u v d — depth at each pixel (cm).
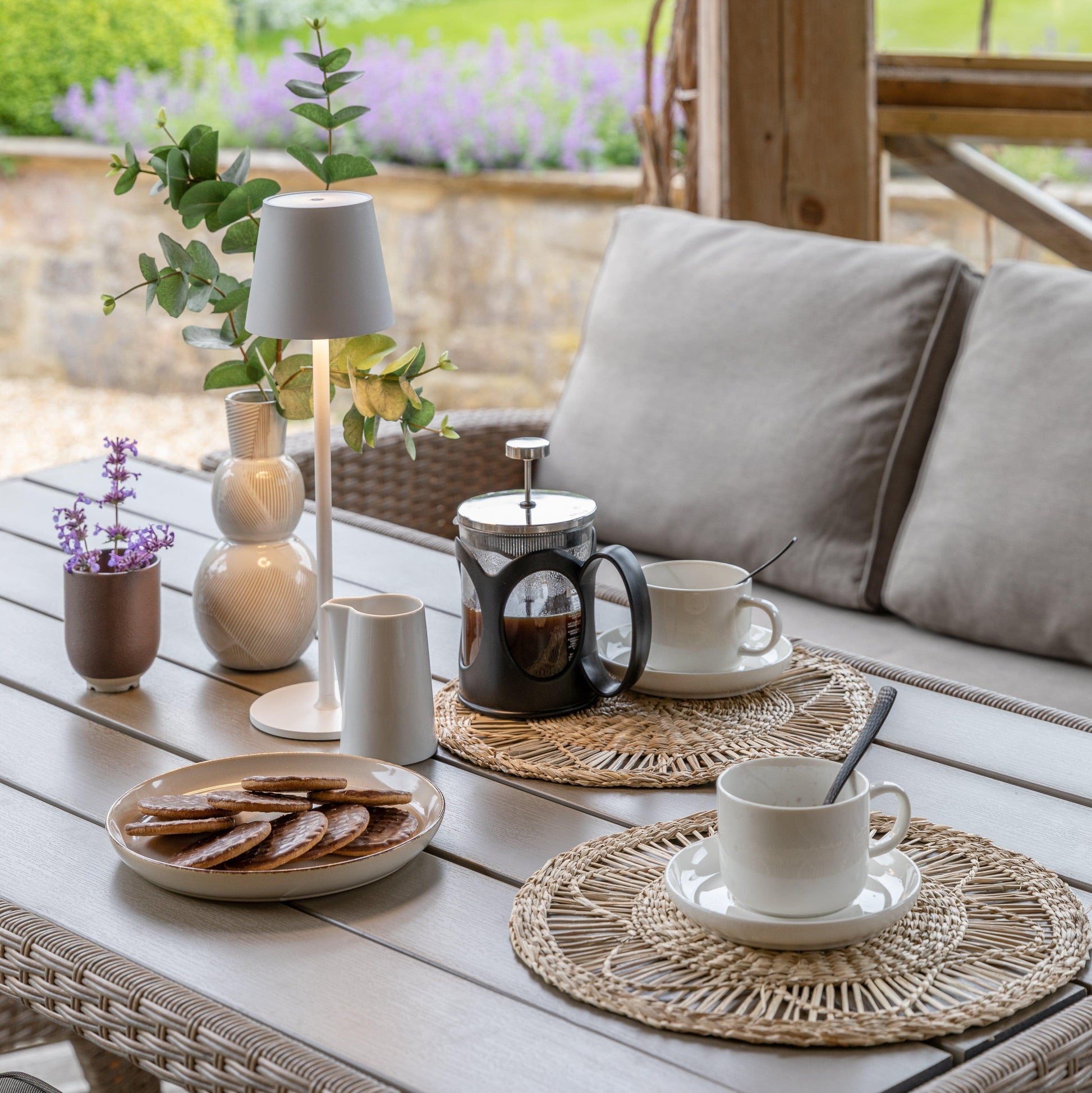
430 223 448
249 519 123
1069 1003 76
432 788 97
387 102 461
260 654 124
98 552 121
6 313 490
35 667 125
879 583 185
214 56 525
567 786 102
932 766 106
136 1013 76
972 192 256
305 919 85
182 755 109
